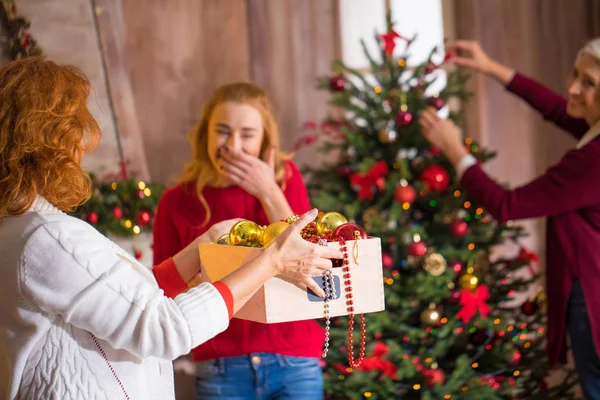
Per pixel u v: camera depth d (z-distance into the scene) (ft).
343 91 9.68
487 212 9.45
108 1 11.20
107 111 11.15
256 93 6.73
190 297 4.17
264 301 4.77
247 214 6.64
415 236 8.86
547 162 12.23
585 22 12.00
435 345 8.98
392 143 9.39
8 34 10.52
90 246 4.03
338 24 12.27
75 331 4.07
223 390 6.29
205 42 12.04
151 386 4.48
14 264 3.94
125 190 10.14
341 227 5.00
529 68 12.04
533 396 9.14
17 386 4.02
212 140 6.51
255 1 12.16
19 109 4.07
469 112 12.19
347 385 8.55
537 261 9.87
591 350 8.19
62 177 4.15
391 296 8.73
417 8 12.48
